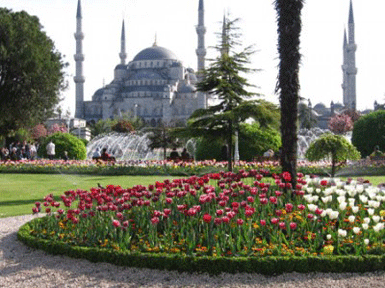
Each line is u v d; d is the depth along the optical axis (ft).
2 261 34.71
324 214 35.27
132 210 41.19
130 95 563.07
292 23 51.39
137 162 112.57
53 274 31.32
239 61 76.48
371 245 33.76
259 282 28.96
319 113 595.06
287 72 51.47
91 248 34.14
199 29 451.53
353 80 505.25
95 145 240.12
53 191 73.10
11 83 126.52
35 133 283.59
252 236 34.71
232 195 42.63
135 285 28.86
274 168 96.94
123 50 625.82
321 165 101.14
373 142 136.67
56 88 136.26
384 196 43.34
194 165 103.76
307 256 30.89
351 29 504.84
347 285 28.30
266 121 72.64
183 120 526.16
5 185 81.82
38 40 135.23
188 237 34.22
